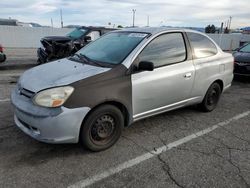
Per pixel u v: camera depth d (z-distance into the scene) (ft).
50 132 10.02
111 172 9.96
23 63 35.19
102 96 10.73
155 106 13.21
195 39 15.38
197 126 14.83
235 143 12.87
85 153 11.21
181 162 10.85
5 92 19.89
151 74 12.51
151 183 9.38
